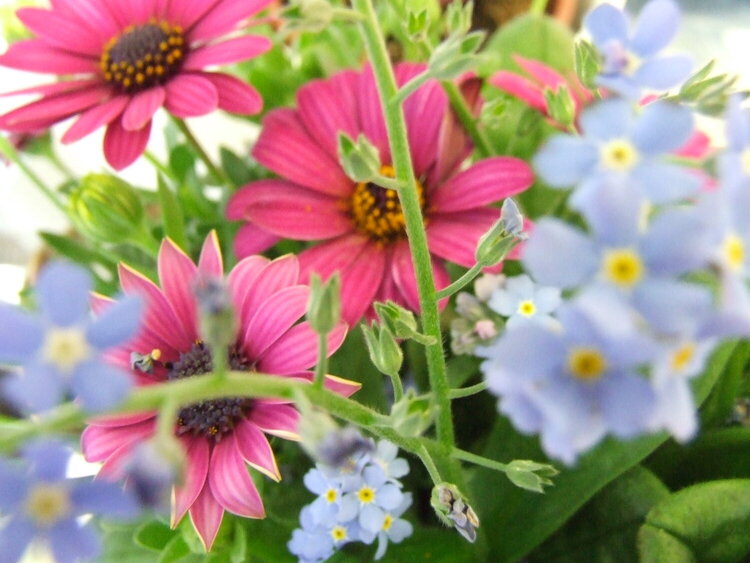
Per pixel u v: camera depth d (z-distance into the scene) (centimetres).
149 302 10
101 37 13
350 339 12
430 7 13
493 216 11
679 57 8
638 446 11
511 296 11
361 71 13
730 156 5
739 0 20
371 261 11
